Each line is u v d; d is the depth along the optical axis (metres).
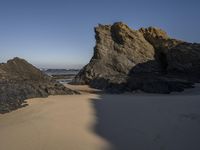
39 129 8.46
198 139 7.66
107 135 7.95
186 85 23.84
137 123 9.02
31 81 17.28
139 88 23.69
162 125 8.80
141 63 32.97
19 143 7.43
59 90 17.28
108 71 32.38
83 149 7.02
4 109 11.30
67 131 8.23
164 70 33.44
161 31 36.97
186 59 31.52
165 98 14.12
